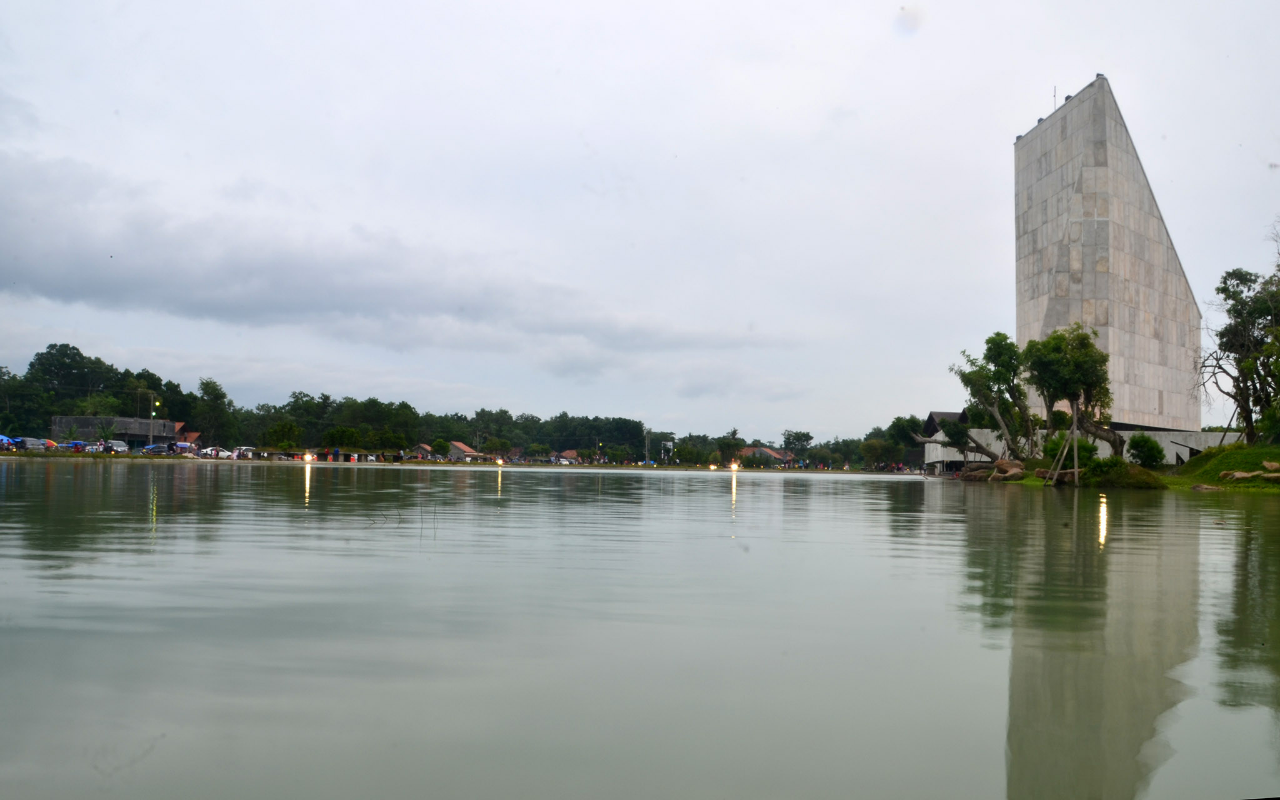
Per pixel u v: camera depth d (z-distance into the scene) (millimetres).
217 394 146500
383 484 30391
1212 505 25844
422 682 4457
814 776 3291
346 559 9250
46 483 26375
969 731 3816
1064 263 75875
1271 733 3824
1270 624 6148
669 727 3816
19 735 3621
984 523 16703
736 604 6812
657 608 6594
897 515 19219
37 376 138000
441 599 6863
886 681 4578
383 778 3223
